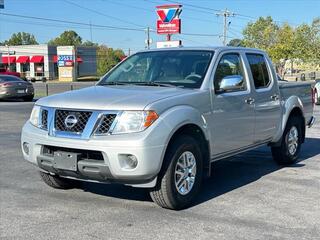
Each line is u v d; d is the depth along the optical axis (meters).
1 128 13.70
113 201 6.24
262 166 8.57
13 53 95.19
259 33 66.56
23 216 5.62
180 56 6.86
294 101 8.44
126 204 6.11
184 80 6.45
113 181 5.49
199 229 5.21
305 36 63.28
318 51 62.81
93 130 5.39
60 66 80.06
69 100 5.74
